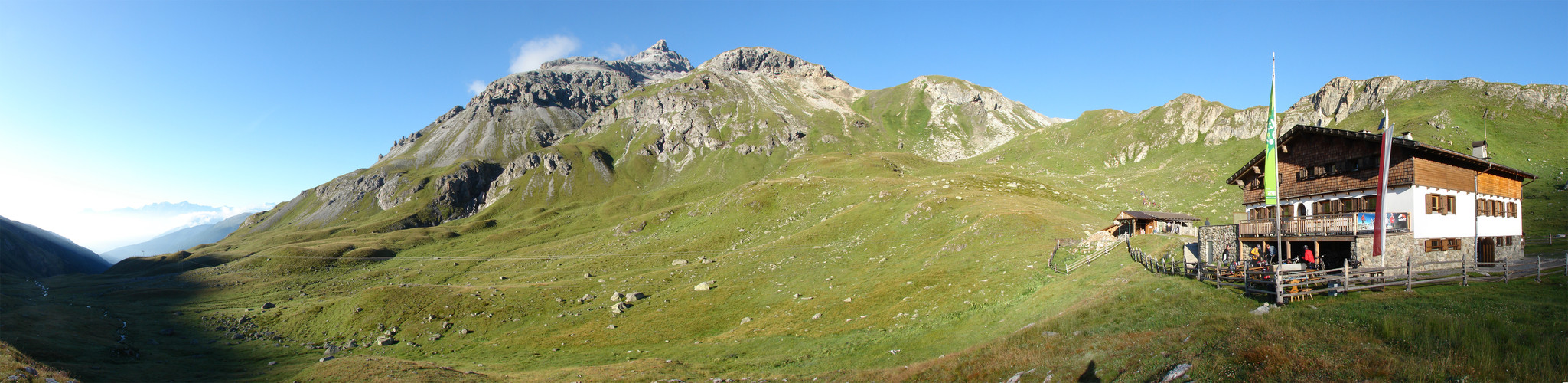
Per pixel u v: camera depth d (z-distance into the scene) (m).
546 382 44.56
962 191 138.25
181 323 109.62
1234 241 45.97
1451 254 39.28
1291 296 27.50
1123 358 22.98
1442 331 19.08
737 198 186.00
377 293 102.44
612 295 97.25
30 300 129.62
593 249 180.62
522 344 75.50
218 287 160.50
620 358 59.75
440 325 89.81
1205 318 26.20
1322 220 37.50
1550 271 29.31
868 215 138.25
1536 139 130.50
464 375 49.72
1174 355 21.45
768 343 55.06
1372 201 40.47
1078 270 52.62
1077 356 25.06
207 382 60.28
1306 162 46.72
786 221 159.62
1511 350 17.31
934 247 92.44
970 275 64.19
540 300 99.44
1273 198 33.69
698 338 66.88
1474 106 153.00
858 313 60.56
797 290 85.31
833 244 122.69
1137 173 194.50
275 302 137.12
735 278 103.06
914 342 42.25
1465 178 41.72
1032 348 28.97
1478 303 23.17
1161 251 53.94
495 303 98.12
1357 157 41.94
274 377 62.91
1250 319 23.75
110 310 124.38
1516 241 46.28
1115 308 32.97
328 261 188.75
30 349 70.25
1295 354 18.30
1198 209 130.38
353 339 89.00
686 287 100.75
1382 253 33.97
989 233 86.25
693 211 193.50
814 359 44.22
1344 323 21.31
